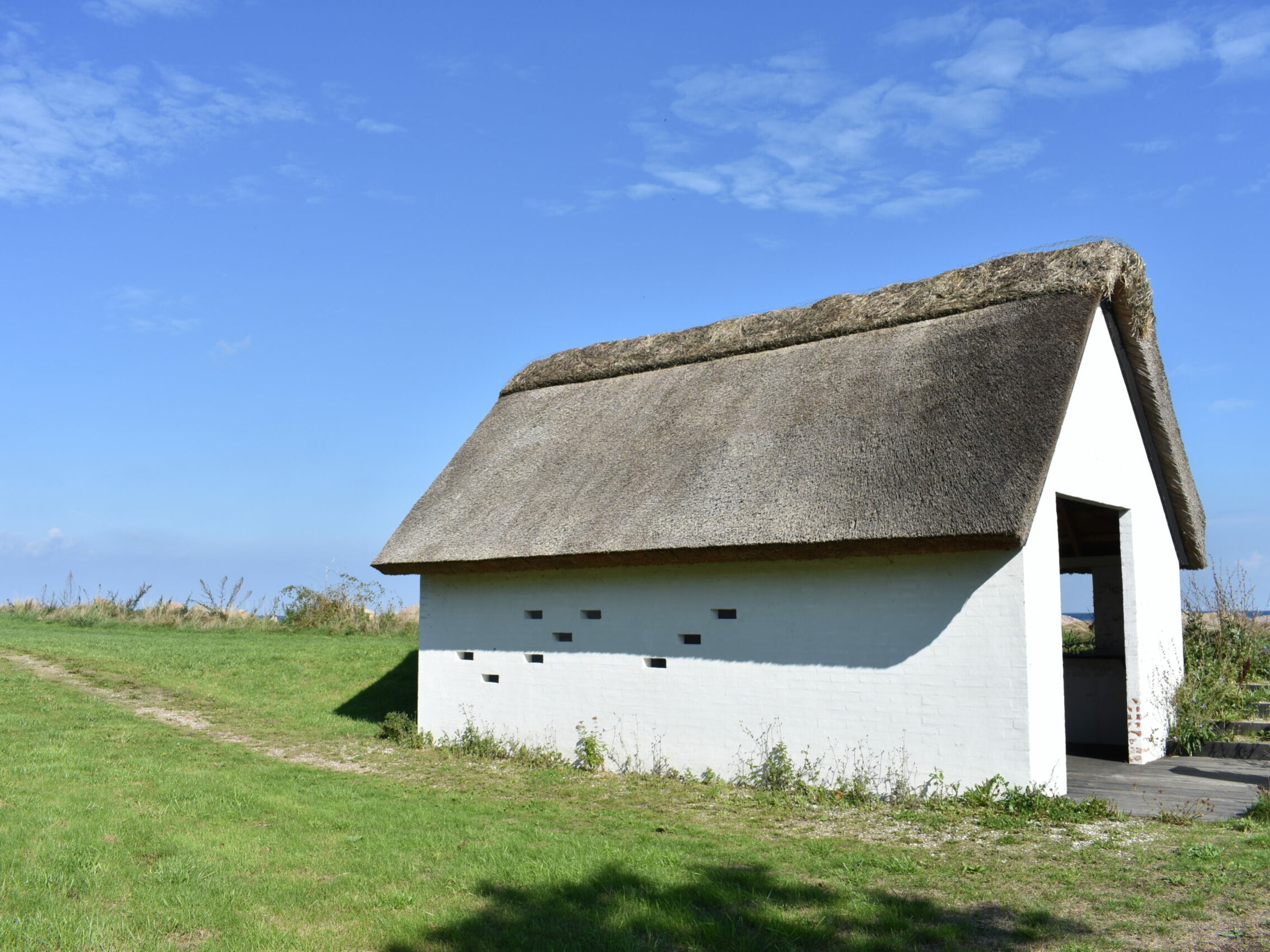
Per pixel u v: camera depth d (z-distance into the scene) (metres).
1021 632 10.23
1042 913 6.70
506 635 15.20
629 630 13.62
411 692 20.22
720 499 12.48
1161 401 14.01
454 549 15.10
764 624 12.21
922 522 10.41
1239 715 14.08
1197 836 8.82
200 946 6.40
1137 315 12.89
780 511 11.69
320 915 7.02
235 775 12.59
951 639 10.70
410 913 7.05
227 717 18.12
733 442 13.41
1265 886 7.17
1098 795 10.81
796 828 9.84
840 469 11.73
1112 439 12.97
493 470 16.55
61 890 7.45
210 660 22.92
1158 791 10.99
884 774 11.01
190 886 7.61
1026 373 11.31
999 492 10.17
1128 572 13.29
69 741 14.62
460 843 9.03
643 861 8.34
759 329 15.48
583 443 15.73
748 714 12.22
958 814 9.95
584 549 13.32
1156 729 13.46
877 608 11.28
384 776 13.17
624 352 17.31
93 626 33.56
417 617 33.62
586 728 13.91
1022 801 9.89
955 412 11.45
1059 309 11.94
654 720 13.16
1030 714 10.09
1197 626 16.48
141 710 18.23
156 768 12.80
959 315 13.09
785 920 6.74
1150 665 13.52
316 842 9.08
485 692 15.36
